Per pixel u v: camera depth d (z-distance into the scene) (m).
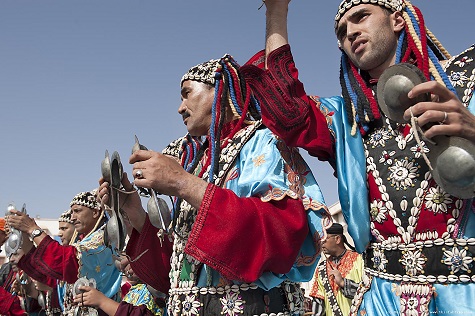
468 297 1.70
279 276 2.14
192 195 2.01
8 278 7.39
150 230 2.79
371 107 2.06
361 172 2.02
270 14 2.34
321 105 2.20
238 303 2.13
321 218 2.18
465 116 1.50
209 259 1.95
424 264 1.79
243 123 2.57
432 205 1.79
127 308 3.65
